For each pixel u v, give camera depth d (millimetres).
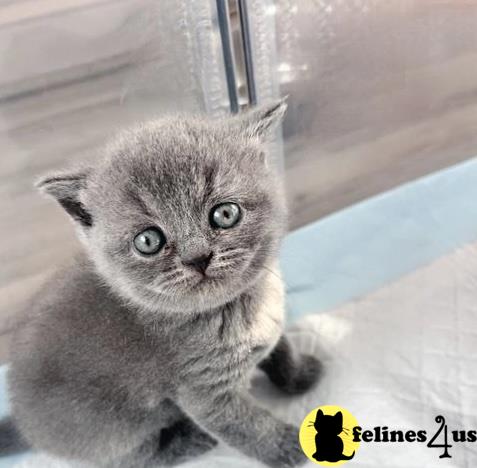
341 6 311
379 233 317
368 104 346
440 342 258
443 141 366
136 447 232
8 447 241
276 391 259
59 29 293
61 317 208
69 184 184
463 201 325
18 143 305
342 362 261
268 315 209
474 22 343
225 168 171
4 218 319
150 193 165
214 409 209
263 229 179
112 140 203
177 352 199
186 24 282
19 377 214
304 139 335
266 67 302
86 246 194
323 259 307
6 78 302
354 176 355
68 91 301
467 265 292
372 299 286
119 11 289
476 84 360
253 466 232
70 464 235
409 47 340
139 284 176
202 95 294
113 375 207
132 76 299
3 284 304
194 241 164
